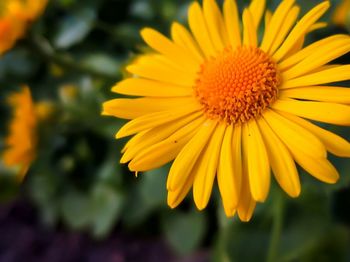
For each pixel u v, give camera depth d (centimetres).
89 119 17
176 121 10
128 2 19
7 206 23
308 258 15
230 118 10
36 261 22
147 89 10
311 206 14
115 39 18
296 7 10
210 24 11
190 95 10
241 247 14
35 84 20
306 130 9
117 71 17
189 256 20
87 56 18
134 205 19
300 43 10
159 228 21
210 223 19
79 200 20
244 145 10
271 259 12
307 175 12
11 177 16
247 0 14
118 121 17
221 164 9
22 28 15
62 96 17
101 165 20
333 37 9
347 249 15
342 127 11
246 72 10
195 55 11
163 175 17
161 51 11
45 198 21
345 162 11
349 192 15
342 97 9
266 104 10
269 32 10
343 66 9
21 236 22
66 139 19
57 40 18
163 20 18
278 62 10
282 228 14
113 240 21
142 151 9
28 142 16
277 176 9
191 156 9
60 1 17
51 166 19
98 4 18
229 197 9
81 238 22
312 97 9
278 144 9
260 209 14
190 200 18
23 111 16
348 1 12
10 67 20
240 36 11
